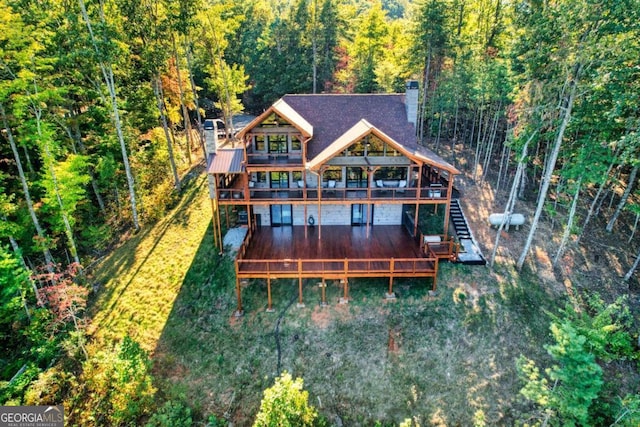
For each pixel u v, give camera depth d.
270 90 46.81
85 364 17.05
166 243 24.92
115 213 28.58
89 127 28.50
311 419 14.29
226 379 17.30
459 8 34.38
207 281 21.47
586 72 18.02
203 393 16.88
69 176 20.34
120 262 23.83
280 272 19.03
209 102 50.38
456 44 30.31
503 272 20.64
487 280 20.19
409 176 22.69
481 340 17.84
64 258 25.11
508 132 22.77
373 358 17.42
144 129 34.47
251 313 19.56
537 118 19.86
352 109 25.03
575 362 12.45
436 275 19.38
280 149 22.42
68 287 18.59
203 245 23.97
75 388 17.25
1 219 20.06
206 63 37.16
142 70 27.44
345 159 20.97
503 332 18.08
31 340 19.52
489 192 27.56
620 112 16.91
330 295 19.97
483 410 15.80
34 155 26.05
